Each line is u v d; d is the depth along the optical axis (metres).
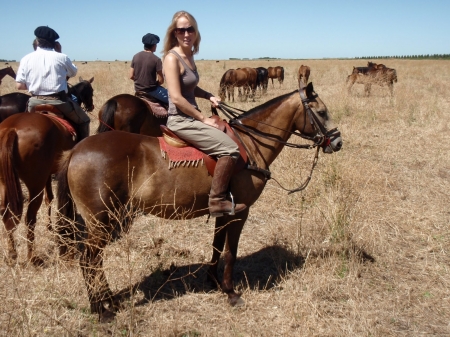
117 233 5.59
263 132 4.25
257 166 4.09
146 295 4.34
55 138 4.88
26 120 4.66
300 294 4.26
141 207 3.90
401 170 8.21
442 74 34.44
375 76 18.69
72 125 5.51
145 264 4.60
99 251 3.74
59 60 5.21
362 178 7.11
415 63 57.72
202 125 3.74
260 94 22.25
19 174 4.58
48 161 4.78
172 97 3.64
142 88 6.93
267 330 3.75
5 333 3.51
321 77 30.31
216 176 3.75
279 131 4.27
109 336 3.65
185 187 3.83
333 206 5.55
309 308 4.02
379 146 9.88
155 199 3.83
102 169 3.60
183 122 3.75
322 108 4.26
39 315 3.81
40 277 4.24
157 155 3.79
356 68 19.50
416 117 13.16
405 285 4.48
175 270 4.76
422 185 7.41
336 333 3.70
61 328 3.69
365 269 4.78
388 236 5.57
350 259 4.90
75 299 4.09
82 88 7.07
